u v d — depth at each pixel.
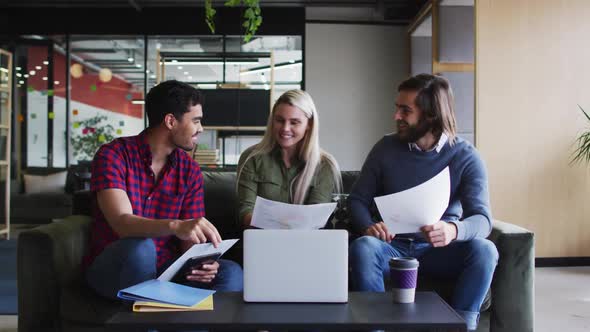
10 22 7.75
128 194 1.93
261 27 7.69
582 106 4.77
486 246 1.90
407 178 2.24
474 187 2.15
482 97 4.77
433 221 1.85
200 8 7.64
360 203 2.26
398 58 7.81
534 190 4.75
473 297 1.87
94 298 1.86
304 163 2.38
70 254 2.07
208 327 1.27
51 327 1.95
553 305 3.34
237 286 1.88
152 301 1.40
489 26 4.79
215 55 7.72
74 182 7.16
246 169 2.40
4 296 3.39
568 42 4.78
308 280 1.46
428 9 6.36
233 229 2.64
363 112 7.81
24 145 8.12
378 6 7.51
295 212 1.89
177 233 1.63
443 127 2.20
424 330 1.37
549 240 4.74
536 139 4.78
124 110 7.99
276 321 1.29
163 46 7.79
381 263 2.01
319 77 7.79
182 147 2.01
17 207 7.30
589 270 4.53
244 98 7.68
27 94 8.06
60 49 7.97
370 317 1.33
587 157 4.61
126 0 7.50
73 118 8.11
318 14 7.80
